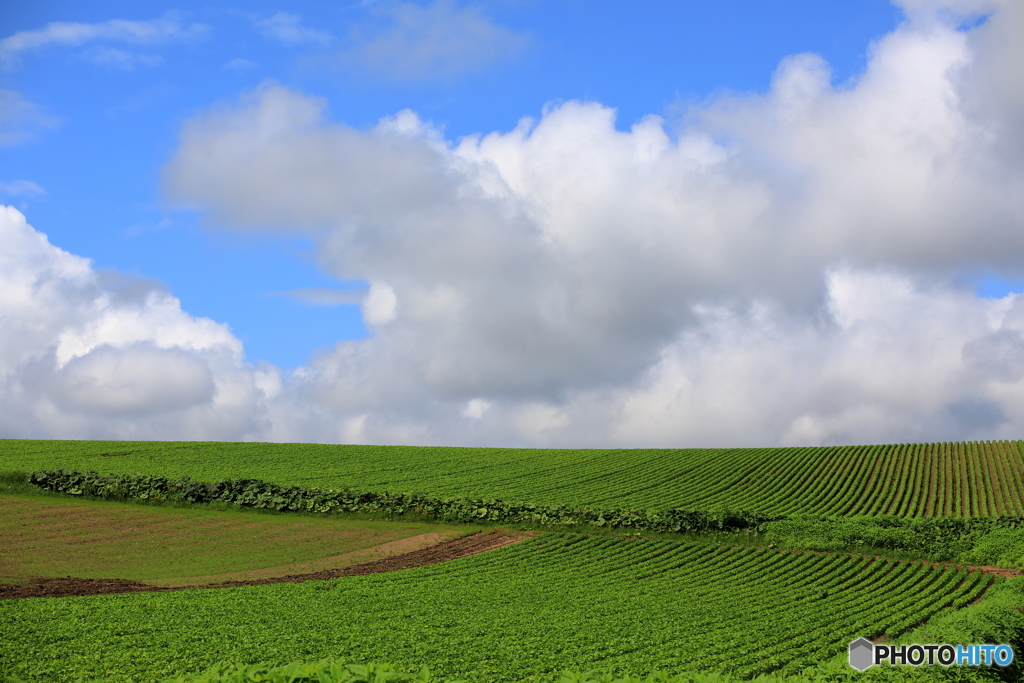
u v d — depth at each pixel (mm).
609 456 91812
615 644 27422
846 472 83812
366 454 89688
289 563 42375
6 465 68375
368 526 53219
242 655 22531
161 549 43125
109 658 21406
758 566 47062
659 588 40500
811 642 29594
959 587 42875
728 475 81875
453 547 48562
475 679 21859
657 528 55781
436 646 25547
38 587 32812
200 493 56719
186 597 31938
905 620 33844
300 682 10469
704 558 48719
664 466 85500
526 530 54188
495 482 74750
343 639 25719
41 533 44500
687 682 13000
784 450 94125
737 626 32031
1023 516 63375
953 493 76750
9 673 19391
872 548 52531
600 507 61625
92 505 53031
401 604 33219
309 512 56031
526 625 29953
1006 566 49469
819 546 52750
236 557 42656
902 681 16844
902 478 81875
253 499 56844
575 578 42094
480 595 36375
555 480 76938
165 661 21312
